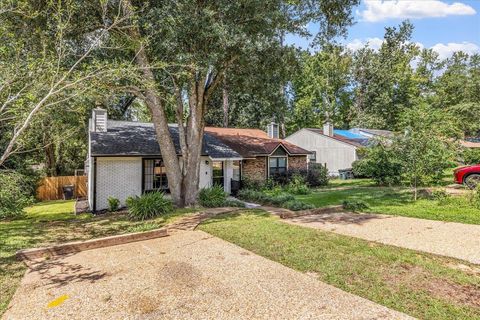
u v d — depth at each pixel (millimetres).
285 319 3428
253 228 7641
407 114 12586
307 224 8234
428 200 11555
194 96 10992
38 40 7863
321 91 37875
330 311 3582
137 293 4156
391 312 3535
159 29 8781
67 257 5766
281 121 32969
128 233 7133
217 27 8375
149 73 9250
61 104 7969
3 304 3924
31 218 11312
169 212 9938
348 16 11172
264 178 19234
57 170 23859
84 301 3951
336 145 26219
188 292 4160
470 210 9312
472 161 18781
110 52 8977
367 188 16984
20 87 6887
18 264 5445
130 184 13570
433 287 4191
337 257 5438
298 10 10562
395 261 5207
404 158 11656
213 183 16297
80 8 8211
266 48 9742
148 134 15445
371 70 38312
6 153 6324
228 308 3699
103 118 14797
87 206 14602
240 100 32031
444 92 30922
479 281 4379
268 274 4754
